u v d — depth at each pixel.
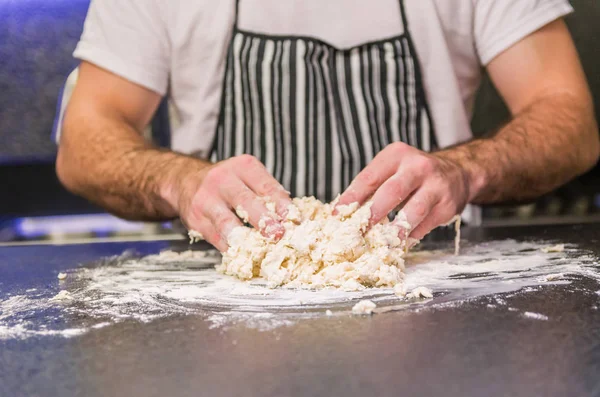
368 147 1.25
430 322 0.57
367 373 0.44
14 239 2.21
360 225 0.78
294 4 1.24
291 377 0.44
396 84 1.25
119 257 1.08
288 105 1.25
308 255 0.79
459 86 1.33
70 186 1.23
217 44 1.26
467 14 1.27
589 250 0.96
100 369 0.48
